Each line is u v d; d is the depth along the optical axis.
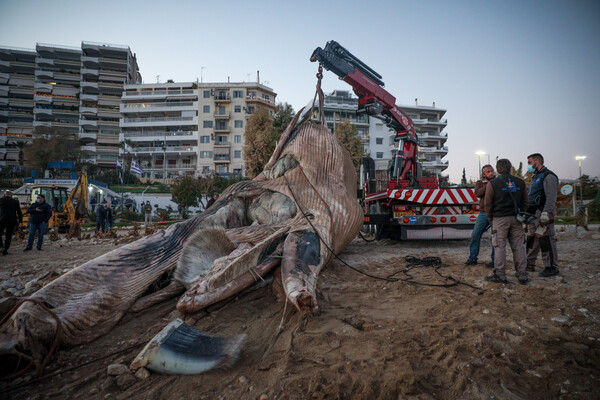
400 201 9.02
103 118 77.00
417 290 4.54
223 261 4.21
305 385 2.44
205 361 2.77
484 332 3.15
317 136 6.23
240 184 5.96
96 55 79.25
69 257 8.35
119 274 3.90
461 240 9.90
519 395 2.31
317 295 4.47
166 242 4.53
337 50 9.93
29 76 80.31
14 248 10.65
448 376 2.51
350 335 3.18
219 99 63.34
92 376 2.70
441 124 73.12
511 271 5.45
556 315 3.49
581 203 28.61
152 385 2.58
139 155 66.88
